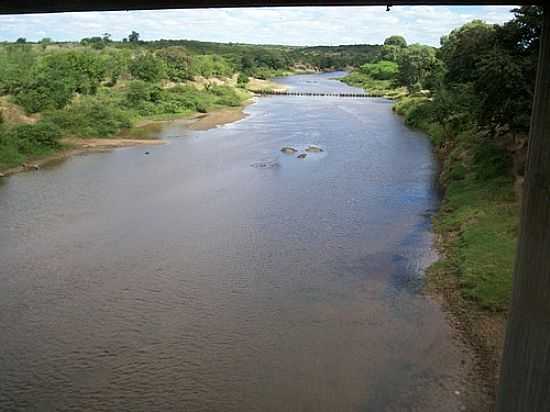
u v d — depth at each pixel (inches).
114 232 724.7
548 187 207.3
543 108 212.4
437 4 232.2
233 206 841.5
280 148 1328.7
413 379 400.5
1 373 418.3
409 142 1411.2
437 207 826.8
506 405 248.2
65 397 390.0
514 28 797.9
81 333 475.2
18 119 1379.2
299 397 384.2
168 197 892.0
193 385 400.8
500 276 525.7
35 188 949.2
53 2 240.4
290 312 506.3
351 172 1070.4
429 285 552.4
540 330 214.7
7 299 538.6
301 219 776.3
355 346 446.3
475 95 922.7
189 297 540.1
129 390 396.8
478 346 436.5
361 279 574.6
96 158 1215.6
